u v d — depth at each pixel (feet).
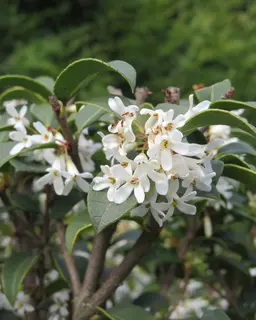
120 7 4.00
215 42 3.59
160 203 0.60
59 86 0.69
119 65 0.66
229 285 1.03
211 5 3.89
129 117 0.60
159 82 3.66
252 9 3.80
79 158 0.73
